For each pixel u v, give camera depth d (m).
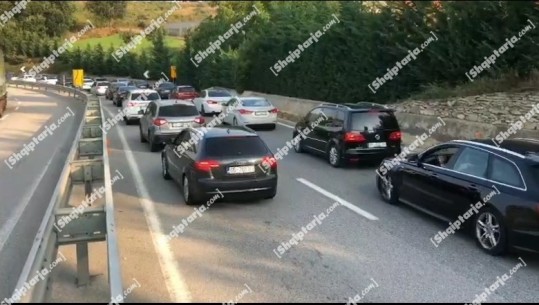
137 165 13.32
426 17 19.88
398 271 6.13
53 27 78.38
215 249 6.88
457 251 6.86
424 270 6.17
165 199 9.66
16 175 12.02
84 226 4.93
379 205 9.27
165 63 61.41
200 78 50.09
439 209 7.89
